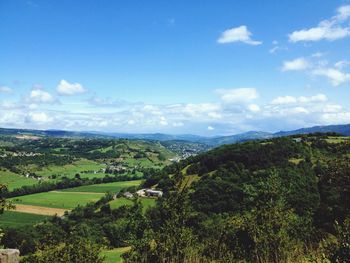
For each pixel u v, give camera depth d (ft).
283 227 69.72
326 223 72.33
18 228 253.85
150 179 428.15
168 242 72.43
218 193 252.83
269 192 76.79
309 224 72.18
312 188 188.65
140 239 73.51
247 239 71.10
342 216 71.77
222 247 74.38
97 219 333.83
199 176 345.10
